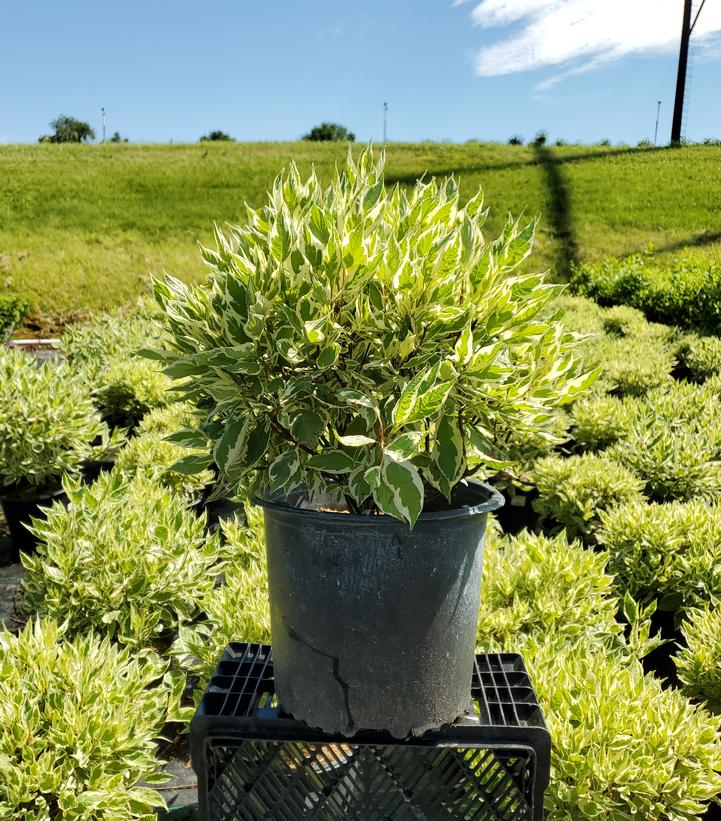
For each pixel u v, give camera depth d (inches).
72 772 83.8
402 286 59.6
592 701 85.4
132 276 541.3
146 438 192.2
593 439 225.1
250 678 77.2
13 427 175.2
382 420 60.9
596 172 947.3
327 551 63.8
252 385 63.4
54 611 118.6
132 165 911.0
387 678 65.0
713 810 98.0
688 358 327.3
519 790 66.2
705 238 688.4
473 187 888.9
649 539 141.6
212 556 131.9
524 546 129.1
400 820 67.2
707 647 111.7
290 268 60.3
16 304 381.7
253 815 67.7
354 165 71.4
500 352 63.6
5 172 832.3
